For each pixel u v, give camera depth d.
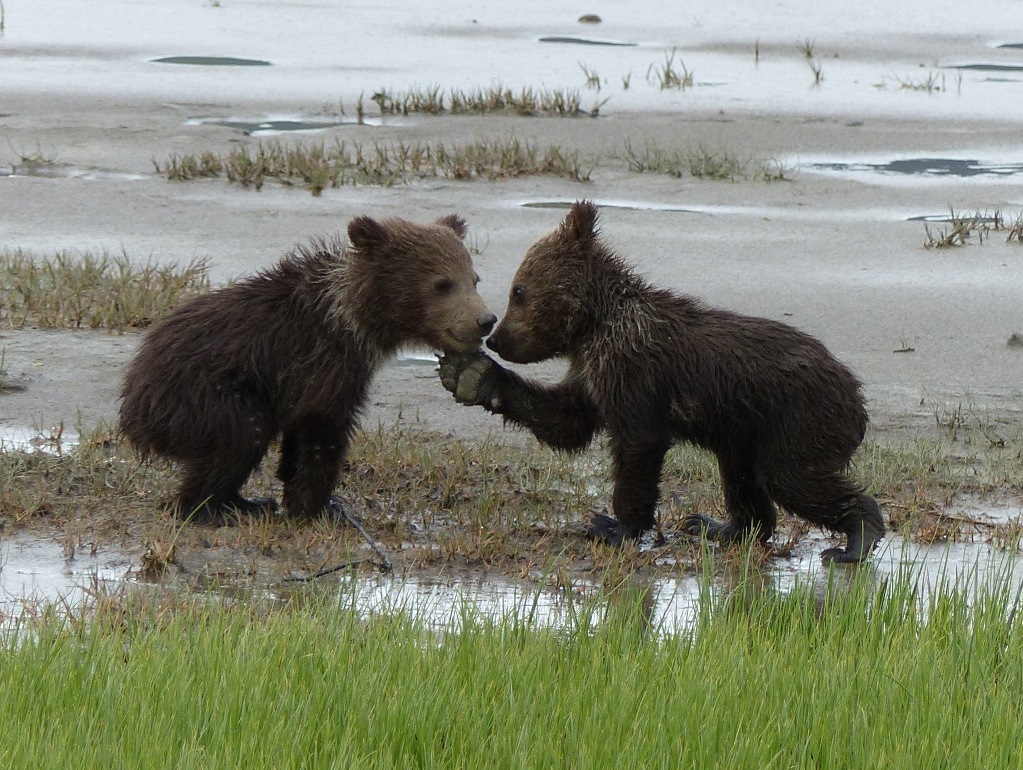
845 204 26.03
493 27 45.88
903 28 47.75
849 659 9.26
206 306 12.44
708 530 12.88
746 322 12.20
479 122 31.30
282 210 23.97
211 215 23.52
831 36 45.91
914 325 19.58
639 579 11.76
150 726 7.92
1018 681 9.24
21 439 14.44
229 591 10.98
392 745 7.93
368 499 13.39
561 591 11.41
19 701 8.12
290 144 28.58
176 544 11.76
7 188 24.48
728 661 9.15
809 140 31.11
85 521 12.30
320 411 12.30
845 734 8.37
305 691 8.46
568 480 14.27
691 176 27.62
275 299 12.44
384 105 32.44
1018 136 32.12
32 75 34.41
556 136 30.36
